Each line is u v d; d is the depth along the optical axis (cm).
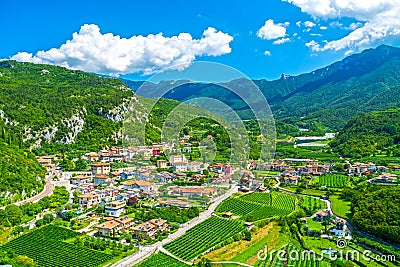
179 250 9594
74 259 9112
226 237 10369
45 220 11450
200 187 11650
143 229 10475
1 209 11500
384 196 12488
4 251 9294
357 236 10838
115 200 13400
